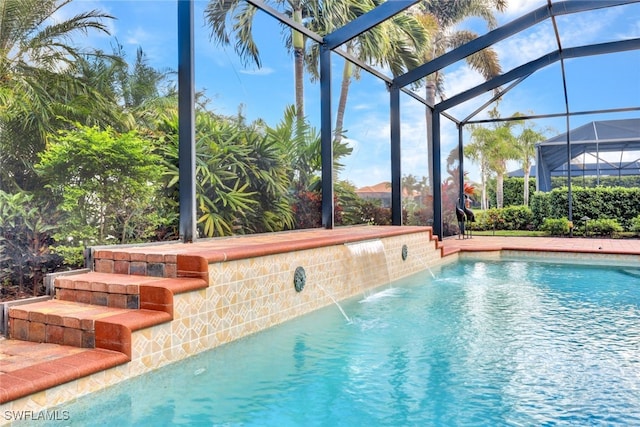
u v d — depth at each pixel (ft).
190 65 15.64
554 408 8.77
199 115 20.33
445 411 8.64
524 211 48.19
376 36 36.09
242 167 21.42
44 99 14.71
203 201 19.47
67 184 14.78
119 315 10.19
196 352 11.34
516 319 15.93
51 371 8.15
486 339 13.46
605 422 8.16
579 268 28.84
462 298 19.69
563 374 10.61
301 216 25.59
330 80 24.45
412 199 41.50
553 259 32.63
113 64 17.29
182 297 10.94
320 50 24.52
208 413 8.44
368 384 9.96
